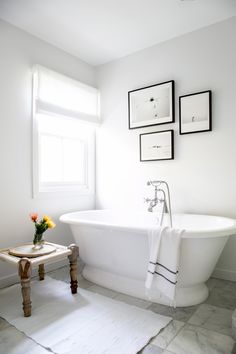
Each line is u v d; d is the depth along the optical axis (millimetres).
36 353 1404
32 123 2605
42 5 2205
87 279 2424
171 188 2791
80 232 2338
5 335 1564
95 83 3385
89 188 3332
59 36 2701
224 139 2486
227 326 1653
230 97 2455
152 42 2869
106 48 2973
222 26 2486
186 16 2402
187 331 1602
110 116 3285
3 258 1937
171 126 2805
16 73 2488
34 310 1855
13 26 2479
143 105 2967
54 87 2797
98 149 3391
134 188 3068
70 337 1538
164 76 2854
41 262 1862
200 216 2484
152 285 1867
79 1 2162
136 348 1435
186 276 1916
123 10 2287
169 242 1797
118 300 2016
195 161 2646
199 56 2625
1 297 2088
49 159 2951
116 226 2037
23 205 2533
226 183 2475
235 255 2424
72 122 3070
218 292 2168
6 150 2395
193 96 2625
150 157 2912
